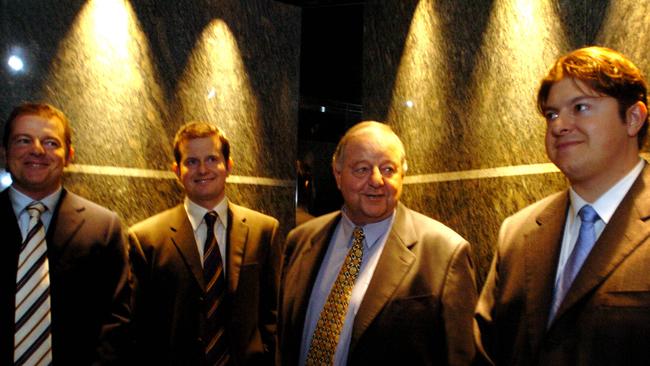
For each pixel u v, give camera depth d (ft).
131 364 7.05
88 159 8.76
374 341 5.55
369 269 6.01
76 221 6.83
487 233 8.11
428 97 9.12
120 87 9.19
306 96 11.91
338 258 6.33
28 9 8.34
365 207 5.97
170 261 7.48
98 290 6.79
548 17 7.43
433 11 9.11
